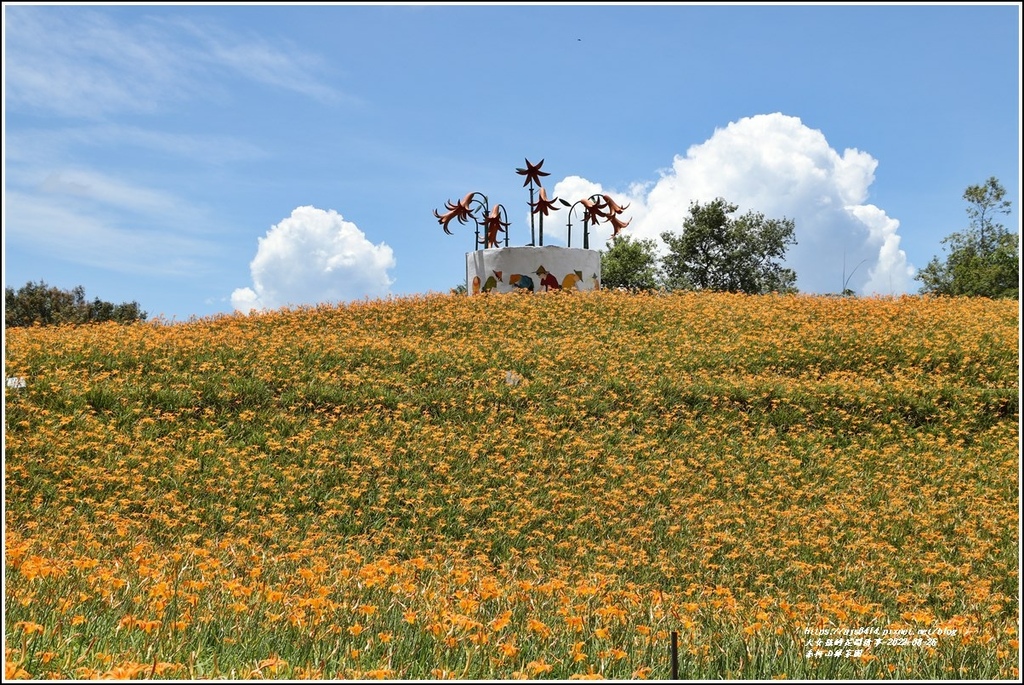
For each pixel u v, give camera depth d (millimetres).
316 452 12562
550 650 4930
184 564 6703
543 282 24828
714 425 14508
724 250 48031
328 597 5617
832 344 18922
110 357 16109
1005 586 8891
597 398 15258
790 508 11414
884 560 9742
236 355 16922
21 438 12008
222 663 4348
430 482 11641
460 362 16875
